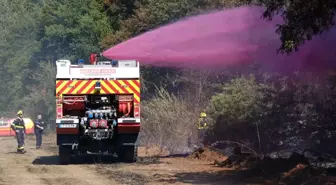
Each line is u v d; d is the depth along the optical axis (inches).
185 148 983.6
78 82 812.0
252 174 653.3
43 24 2198.6
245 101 839.7
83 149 856.3
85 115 820.6
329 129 719.7
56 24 2034.9
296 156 655.1
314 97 725.3
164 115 1026.1
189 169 741.3
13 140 1680.6
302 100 738.2
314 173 583.5
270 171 646.5
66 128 794.8
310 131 745.0
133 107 818.2
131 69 824.3
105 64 857.5
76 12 2000.5
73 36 1958.7
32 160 916.6
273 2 576.1
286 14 565.0
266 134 816.3
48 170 750.5
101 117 816.3
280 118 770.8
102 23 1935.3
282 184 577.0
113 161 861.8
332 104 712.4
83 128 813.9
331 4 513.7
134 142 823.1
